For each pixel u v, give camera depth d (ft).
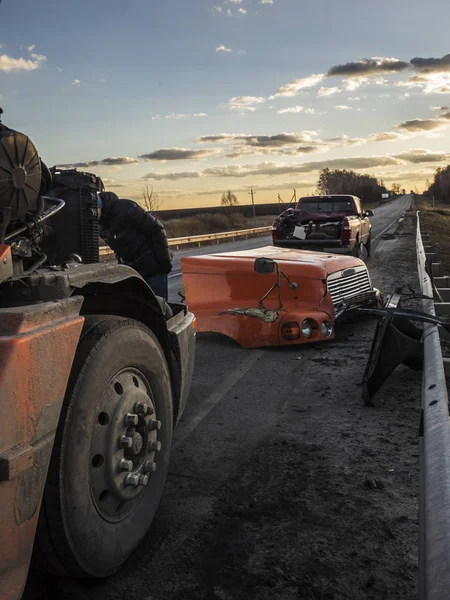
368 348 20.33
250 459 11.42
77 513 6.40
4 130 7.25
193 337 11.64
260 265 19.99
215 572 7.80
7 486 5.16
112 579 7.65
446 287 29.37
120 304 8.99
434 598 4.25
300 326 19.70
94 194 10.43
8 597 5.16
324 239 47.16
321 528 8.84
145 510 8.13
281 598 7.26
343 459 11.31
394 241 82.48
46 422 5.71
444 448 6.39
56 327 5.90
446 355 18.11
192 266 21.70
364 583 7.54
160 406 8.61
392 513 9.25
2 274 6.04
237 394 15.61
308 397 15.25
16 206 7.33
